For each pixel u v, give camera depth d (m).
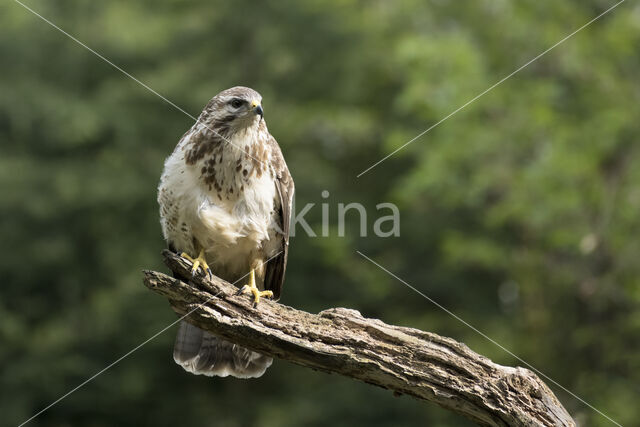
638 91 13.98
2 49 16.84
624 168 13.41
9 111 16.12
